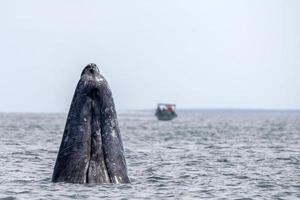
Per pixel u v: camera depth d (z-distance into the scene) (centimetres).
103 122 8156
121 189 8219
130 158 13738
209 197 8556
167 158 13888
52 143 19188
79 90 8119
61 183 8256
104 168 8225
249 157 14488
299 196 8800
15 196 8281
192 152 15900
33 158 13412
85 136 8125
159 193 8669
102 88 8112
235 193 8938
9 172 10781
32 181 9612
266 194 8925
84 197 7831
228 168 11975
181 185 9525
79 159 8169
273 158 14275
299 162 13375
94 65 8250
